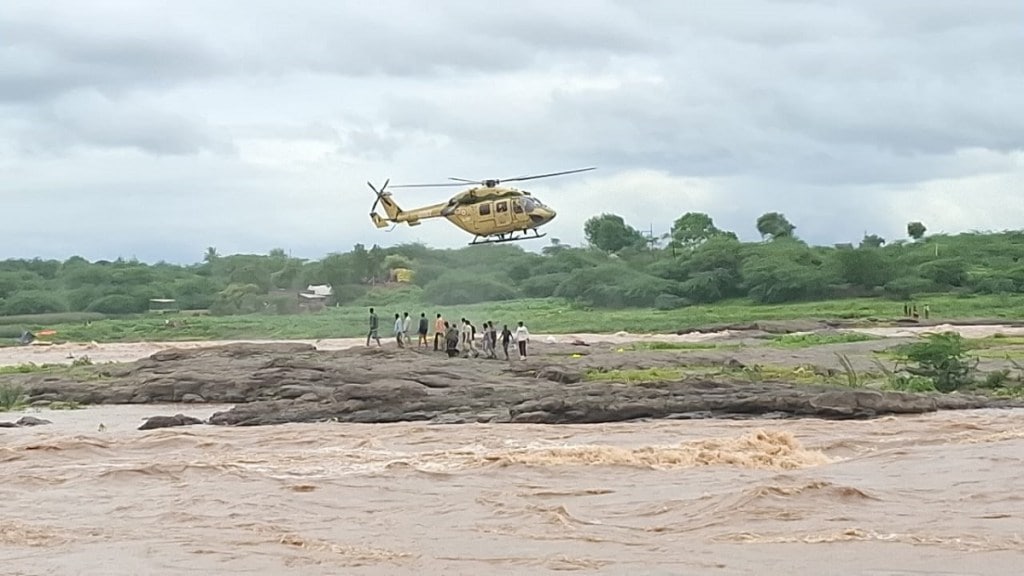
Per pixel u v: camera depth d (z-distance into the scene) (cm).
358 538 1620
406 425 3109
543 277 11675
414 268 12469
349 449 2617
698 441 2511
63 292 12500
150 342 8969
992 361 4528
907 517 1664
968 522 1625
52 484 2150
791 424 2973
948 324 7712
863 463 2233
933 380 3797
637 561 1435
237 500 1931
